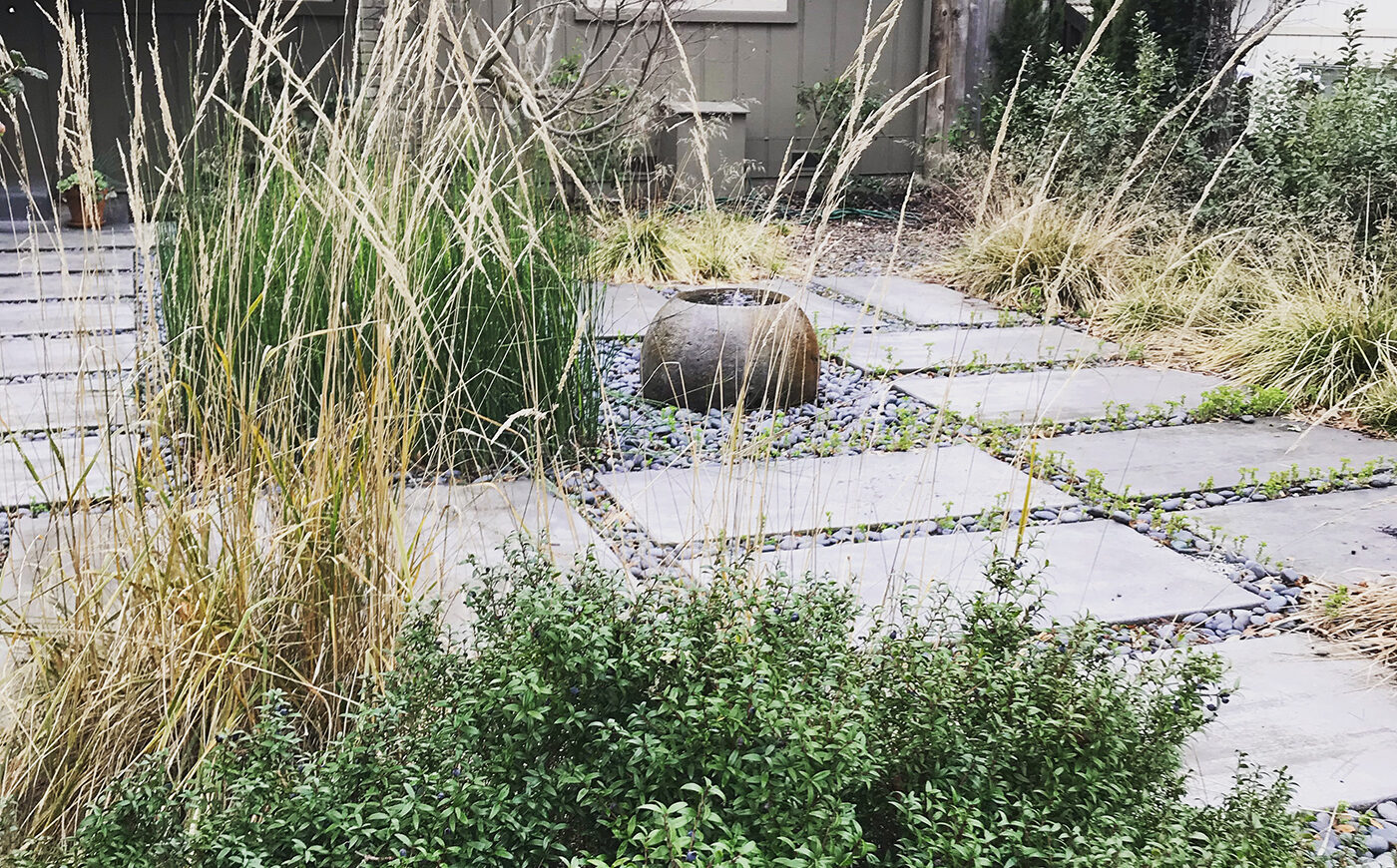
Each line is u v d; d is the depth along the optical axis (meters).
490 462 4.13
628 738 1.61
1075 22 10.34
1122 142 7.71
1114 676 1.91
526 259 4.04
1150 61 8.10
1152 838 1.65
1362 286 5.67
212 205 3.50
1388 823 2.33
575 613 1.77
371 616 2.33
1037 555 3.61
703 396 5.04
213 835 1.62
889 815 1.72
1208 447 4.73
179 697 2.16
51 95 9.93
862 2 10.99
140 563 2.29
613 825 1.61
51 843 1.87
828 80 11.09
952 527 3.80
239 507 2.37
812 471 4.30
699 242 8.20
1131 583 3.42
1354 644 3.06
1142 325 6.43
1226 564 3.59
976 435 4.80
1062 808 1.67
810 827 1.50
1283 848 1.70
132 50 2.34
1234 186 6.88
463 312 3.99
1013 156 8.45
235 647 2.28
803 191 11.18
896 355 6.10
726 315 5.06
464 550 3.26
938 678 1.79
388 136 2.88
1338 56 9.67
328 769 1.70
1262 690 2.84
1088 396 5.42
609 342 6.16
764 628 1.90
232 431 2.49
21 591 2.90
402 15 2.51
